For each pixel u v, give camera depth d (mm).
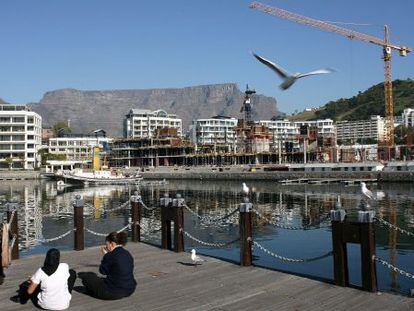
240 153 172625
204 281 12320
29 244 27703
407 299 10500
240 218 14172
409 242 26750
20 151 174875
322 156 165750
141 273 13258
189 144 190875
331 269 19781
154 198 74000
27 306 10211
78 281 12367
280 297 10828
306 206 55281
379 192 72500
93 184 112562
